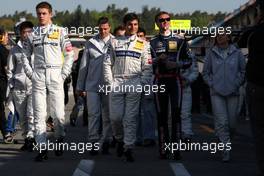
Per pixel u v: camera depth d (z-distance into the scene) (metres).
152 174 8.73
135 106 9.90
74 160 9.95
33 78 9.86
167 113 10.16
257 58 7.48
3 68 12.14
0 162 9.67
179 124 10.15
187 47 10.07
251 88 7.55
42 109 9.83
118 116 9.92
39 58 9.86
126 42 9.88
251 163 9.86
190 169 9.20
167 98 10.10
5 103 12.39
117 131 10.23
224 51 9.99
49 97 9.98
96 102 10.61
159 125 10.21
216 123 10.04
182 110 11.73
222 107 9.98
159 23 10.01
